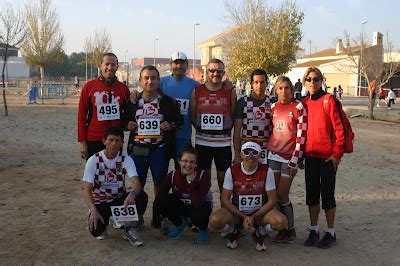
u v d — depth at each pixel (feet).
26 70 270.87
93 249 17.62
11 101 112.98
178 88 20.71
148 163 19.67
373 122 78.02
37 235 19.01
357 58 134.62
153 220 18.95
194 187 18.17
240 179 17.94
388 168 35.86
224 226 17.62
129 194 18.20
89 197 18.08
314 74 18.45
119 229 20.06
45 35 133.28
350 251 18.03
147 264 16.31
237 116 19.54
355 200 25.91
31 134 50.65
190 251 17.69
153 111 19.27
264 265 16.46
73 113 79.36
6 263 16.14
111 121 19.49
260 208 17.84
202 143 19.75
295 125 18.58
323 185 18.40
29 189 26.45
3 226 20.01
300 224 21.49
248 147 17.48
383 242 19.10
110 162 18.33
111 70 19.30
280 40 105.19
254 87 19.38
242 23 109.70
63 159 36.04
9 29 74.79
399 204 25.14
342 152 17.93
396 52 118.73
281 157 18.67
